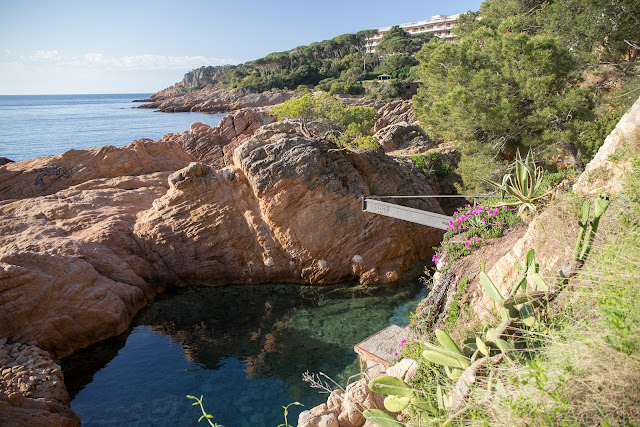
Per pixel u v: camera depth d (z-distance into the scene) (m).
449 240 11.02
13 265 14.74
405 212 14.70
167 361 14.81
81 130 77.69
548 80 16.91
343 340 15.77
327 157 21.69
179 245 20.75
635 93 15.98
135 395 12.98
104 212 21.81
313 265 21.00
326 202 20.84
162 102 165.38
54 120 102.44
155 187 25.59
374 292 20.03
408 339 9.39
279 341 15.92
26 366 12.70
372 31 147.62
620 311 2.92
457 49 20.56
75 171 25.44
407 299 19.17
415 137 39.69
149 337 16.56
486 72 18.56
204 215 20.83
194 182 21.08
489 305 7.27
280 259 21.11
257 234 20.92
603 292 3.47
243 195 21.28
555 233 6.44
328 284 21.11
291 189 20.48
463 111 18.42
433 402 4.03
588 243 4.40
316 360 14.50
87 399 12.86
